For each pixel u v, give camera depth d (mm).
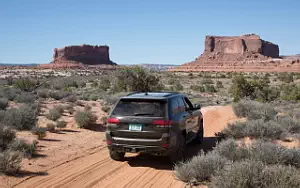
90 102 26188
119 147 7738
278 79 94625
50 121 14680
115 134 7797
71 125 13883
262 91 32688
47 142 10266
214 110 17547
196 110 10133
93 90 46406
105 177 6906
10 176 6672
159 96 7980
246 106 14688
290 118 11758
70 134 12000
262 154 6883
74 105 22438
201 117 10508
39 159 8164
